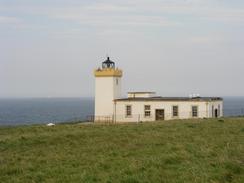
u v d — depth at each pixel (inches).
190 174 744.3
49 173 785.6
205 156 914.1
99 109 2476.6
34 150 1073.5
